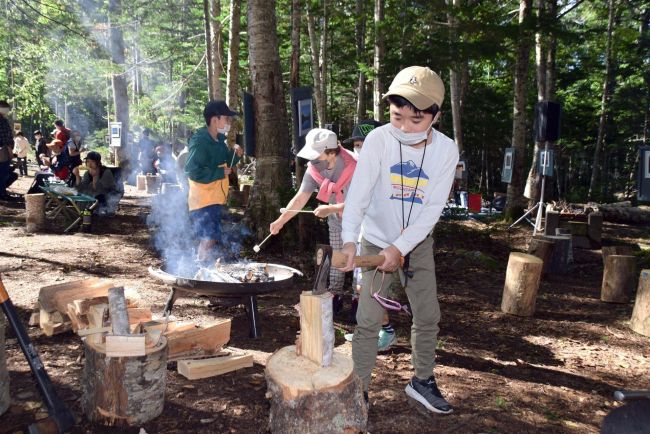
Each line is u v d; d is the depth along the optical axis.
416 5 13.41
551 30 11.51
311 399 2.29
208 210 5.21
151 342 2.81
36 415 2.80
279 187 7.48
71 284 4.09
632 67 24.38
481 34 12.06
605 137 28.19
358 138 4.38
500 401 3.27
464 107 24.38
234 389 3.20
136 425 2.72
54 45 18.12
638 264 8.68
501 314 5.52
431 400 3.02
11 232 8.18
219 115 5.09
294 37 9.67
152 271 4.00
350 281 6.16
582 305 6.09
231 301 4.53
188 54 25.19
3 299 2.57
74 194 8.97
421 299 2.94
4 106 10.95
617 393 1.76
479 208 14.96
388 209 2.77
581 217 11.30
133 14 20.17
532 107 27.77
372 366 2.87
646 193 7.76
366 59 20.34
